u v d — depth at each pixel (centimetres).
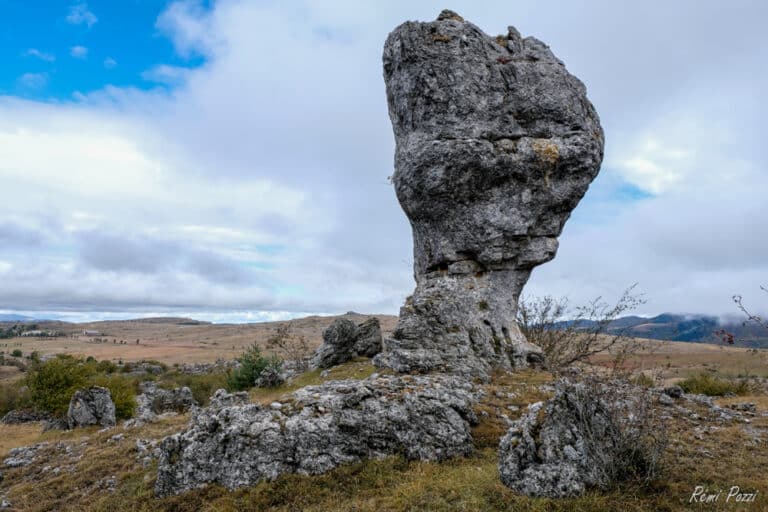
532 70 1766
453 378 1366
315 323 15488
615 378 879
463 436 989
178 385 4253
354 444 955
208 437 968
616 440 766
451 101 1694
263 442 930
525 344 1795
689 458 870
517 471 767
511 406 1233
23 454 1433
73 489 1087
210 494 892
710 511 661
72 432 2008
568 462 742
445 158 1667
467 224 1747
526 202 1736
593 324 2022
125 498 969
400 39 1759
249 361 2438
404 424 983
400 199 1856
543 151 1697
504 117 1722
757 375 1959
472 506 724
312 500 834
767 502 678
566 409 794
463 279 1795
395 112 1870
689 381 1902
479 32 1797
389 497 793
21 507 1035
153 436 1416
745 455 895
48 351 12012
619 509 673
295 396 1069
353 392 1037
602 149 1850
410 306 1733
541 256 1802
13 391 3759
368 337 2342
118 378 3052
